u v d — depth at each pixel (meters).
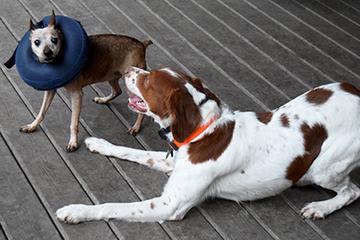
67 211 2.65
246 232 2.78
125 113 3.66
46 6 4.80
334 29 5.05
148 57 4.30
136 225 2.73
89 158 3.18
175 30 4.74
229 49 4.57
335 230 2.82
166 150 3.39
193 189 2.70
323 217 2.86
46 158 3.13
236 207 2.95
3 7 4.68
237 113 2.88
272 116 2.85
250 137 2.72
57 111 3.55
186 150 2.72
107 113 3.63
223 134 2.68
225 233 2.76
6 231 2.60
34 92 3.70
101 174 3.08
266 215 2.90
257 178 2.77
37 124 3.29
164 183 3.08
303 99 2.89
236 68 4.32
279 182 2.78
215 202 2.97
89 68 3.09
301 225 2.85
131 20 4.79
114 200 2.91
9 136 3.26
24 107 3.54
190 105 2.51
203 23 4.92
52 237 2.61
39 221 2.69
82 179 3.02
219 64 4.35
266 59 4.49
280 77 4.27
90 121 3.53
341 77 4.34
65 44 2.89
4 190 2.85
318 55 4.61
